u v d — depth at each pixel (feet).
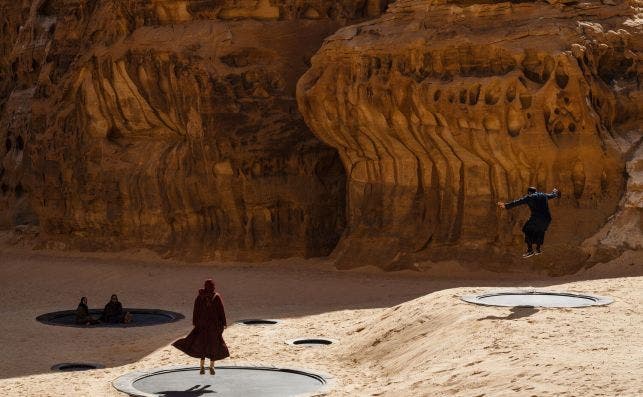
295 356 58.08
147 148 111.04
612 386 36.73
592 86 83.66
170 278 95.04
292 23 104.32
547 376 39.58
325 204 103.09
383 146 93.86
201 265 102.06
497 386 40.34
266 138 101.71
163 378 51.01
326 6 105.09
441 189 91.25
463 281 83.71
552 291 62.03
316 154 102.78
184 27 106.52
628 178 82.53
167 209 107.65
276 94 102.58
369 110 91.71
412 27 90.43
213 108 101.86
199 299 51.26
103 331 71.00
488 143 85.97
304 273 93.97
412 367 50.42
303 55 104.06
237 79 102.22
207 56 103.09
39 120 122.72
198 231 106.11
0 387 51.72
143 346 64.34
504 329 49.83
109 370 55.98
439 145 89.81
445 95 86.53
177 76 104.88
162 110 108.06
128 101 110.73
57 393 49.60
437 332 53.78
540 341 46.68
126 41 109.19
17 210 132.77
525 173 86.07
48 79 122.31
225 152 102.22
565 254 81.87
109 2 112.27
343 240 99.55
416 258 90.58
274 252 102.12
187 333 68.23
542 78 84.12
